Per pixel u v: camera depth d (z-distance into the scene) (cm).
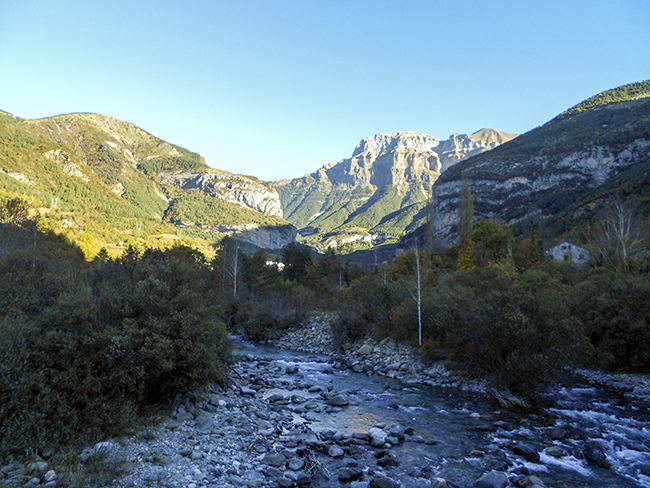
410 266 5600
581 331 1496
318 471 832
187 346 1075
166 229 17675
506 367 1469
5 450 652
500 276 1920
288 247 7425
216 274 4678
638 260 3197
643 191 6994
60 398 785
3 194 8944
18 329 831
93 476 656
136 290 1144
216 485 718
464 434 1119
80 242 7050
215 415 1111
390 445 1013
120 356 953
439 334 2025
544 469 898
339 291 4984
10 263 1602
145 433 882
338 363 2258
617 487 819
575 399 1488
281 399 1432
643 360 1714
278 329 3241
